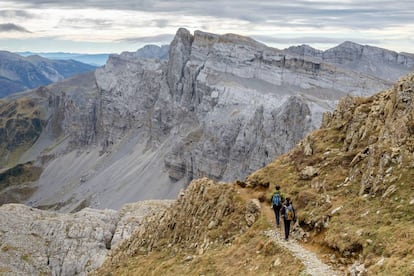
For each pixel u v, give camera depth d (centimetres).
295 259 3816
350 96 6175
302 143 5969
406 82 4906
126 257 6744
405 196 3831
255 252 4338
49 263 14825
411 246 3167
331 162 5116
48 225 16412
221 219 5453
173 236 6209
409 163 4134
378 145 4556
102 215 17388
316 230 4191
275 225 4597
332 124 6088
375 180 4250
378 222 3712
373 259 3278
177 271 4978
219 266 4491
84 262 14850
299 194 4784
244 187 5844
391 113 4944
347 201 4306
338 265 3581
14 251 14925
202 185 6378
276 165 5862
